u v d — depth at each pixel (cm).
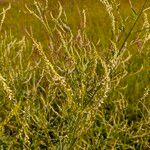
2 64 539
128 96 777
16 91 505
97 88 432
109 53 484
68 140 427
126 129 581
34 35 880
